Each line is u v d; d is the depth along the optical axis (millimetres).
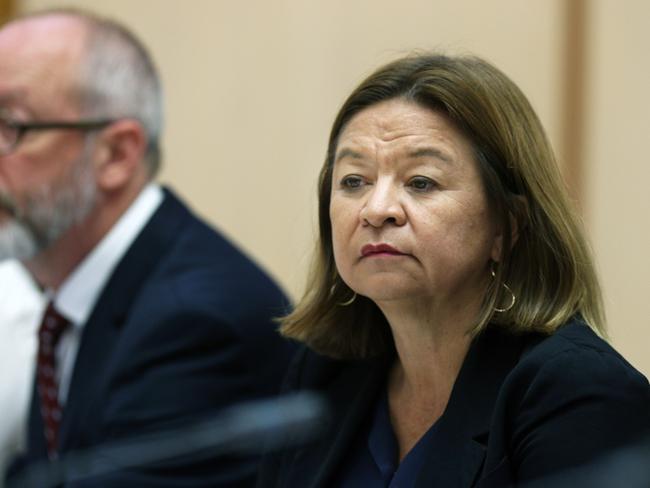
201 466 6617
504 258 5246
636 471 3039
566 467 4738
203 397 7355
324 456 5695
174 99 12680
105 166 8133
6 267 9211
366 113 5328
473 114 5184
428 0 11039
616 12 9820
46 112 8047
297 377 6148
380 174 5191
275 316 7895
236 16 12375
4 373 8719
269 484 5988
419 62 5383
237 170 12352
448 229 5121
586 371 4930
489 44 10602
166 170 12727
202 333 7500
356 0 11562
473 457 5055
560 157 9969
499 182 5199
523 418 4953
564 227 5246
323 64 11828
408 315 5316
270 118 12172
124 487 6309
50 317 8062
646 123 9625
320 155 11859
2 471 7906
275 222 12109
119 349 7531
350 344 5898
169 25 12711
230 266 7980
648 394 4988
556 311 5195
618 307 9539
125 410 7281
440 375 5445
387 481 5438
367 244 5152
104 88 8156
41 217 8000
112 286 7895
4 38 8227
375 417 5660
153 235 8070
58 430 7875
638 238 9555
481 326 5195
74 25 8266
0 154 8000
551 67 10188
